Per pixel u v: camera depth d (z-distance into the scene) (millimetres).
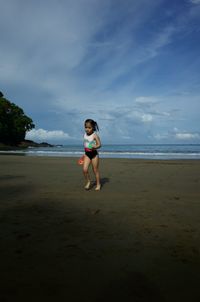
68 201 5258
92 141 6594
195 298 1960
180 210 4566
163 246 2965
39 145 73812
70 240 3135
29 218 4039
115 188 6863
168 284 2152
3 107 57469
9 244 2998
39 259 2609
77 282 2176
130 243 3051
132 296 1981
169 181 8188
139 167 13047
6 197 5621
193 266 2473
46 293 2012
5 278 2238
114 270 2387
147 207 4777
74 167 12688
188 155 27312
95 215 4238
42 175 9562
